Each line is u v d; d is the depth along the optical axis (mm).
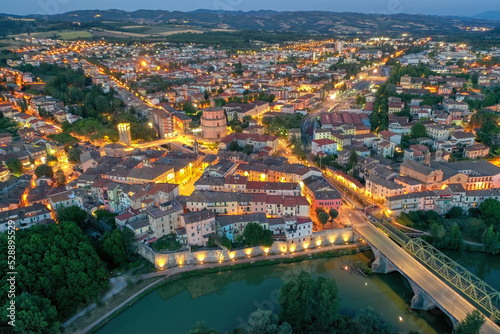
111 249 199625
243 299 188250
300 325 164500
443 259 186250
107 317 174375
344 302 180250
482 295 178250
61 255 184750
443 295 166500
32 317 150250
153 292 191000
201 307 183000
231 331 165500
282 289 169000
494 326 151500
